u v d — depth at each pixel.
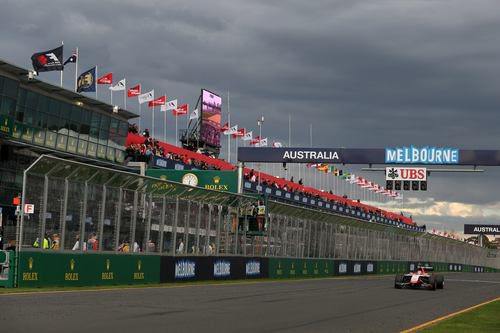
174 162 50.25
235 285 25.77
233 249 30.86
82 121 44.66
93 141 45.72
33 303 14.38
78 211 21.03
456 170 41.50
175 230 26.27
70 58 43.88
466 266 83.38
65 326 10.76
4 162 39.84
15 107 38.75
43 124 41.38
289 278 36.12
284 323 12.59
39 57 41.97
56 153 42.66
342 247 44.59
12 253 18.91
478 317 15.12
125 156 48.88
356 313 15.36
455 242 77.00
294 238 37.28
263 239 33.75
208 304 15.92
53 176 20.05
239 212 31.33
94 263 21.78
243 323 12.27
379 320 13.92
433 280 27.42
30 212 19.14
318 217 40.59
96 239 21.91
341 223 44.44
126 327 10.95
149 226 24.61
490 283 37.88
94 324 11.15
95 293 18.25
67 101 43.09
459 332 11.96
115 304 14.90
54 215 20.09
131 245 23.66
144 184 24.19
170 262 25.80
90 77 44.88
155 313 13.28
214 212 29.22
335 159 43.19
